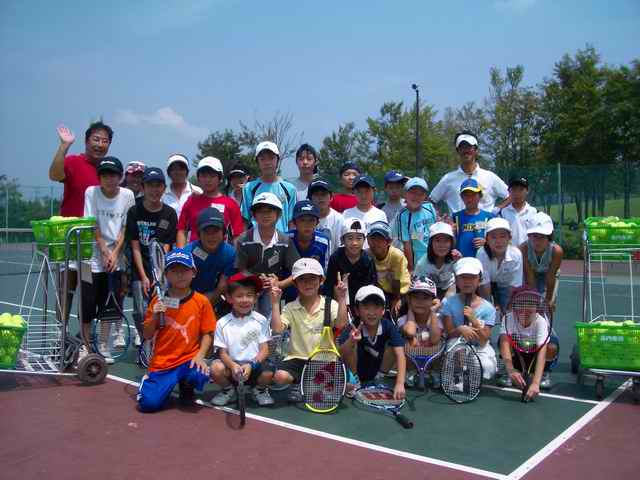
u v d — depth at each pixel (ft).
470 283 17.95
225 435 14.11
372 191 22.38
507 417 15.64
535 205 64.80
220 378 16.12
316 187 21.07
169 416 15.48
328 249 19.42
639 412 16.03
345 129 147.74
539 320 17.65
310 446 13.46
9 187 82.43
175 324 16.19
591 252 19.06
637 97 91.66
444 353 18.04
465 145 23.35
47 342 19.88
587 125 97.66
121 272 21.11
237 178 29.01
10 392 17.28
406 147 139.85
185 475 11.81
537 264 20.13
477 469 12.23
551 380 19.42
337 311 17.01
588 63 108.27
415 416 15.72
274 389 18.38
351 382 17.34
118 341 22.07
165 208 21.01
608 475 11.96
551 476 11.91
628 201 61.00
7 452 12.88
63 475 11.76
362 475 11.87
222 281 18.54
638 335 16.20
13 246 81.41
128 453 12.91
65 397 16.84
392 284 19.54
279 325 16.74
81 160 21.35
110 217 20.52
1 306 35.24
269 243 18.49
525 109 117.19
